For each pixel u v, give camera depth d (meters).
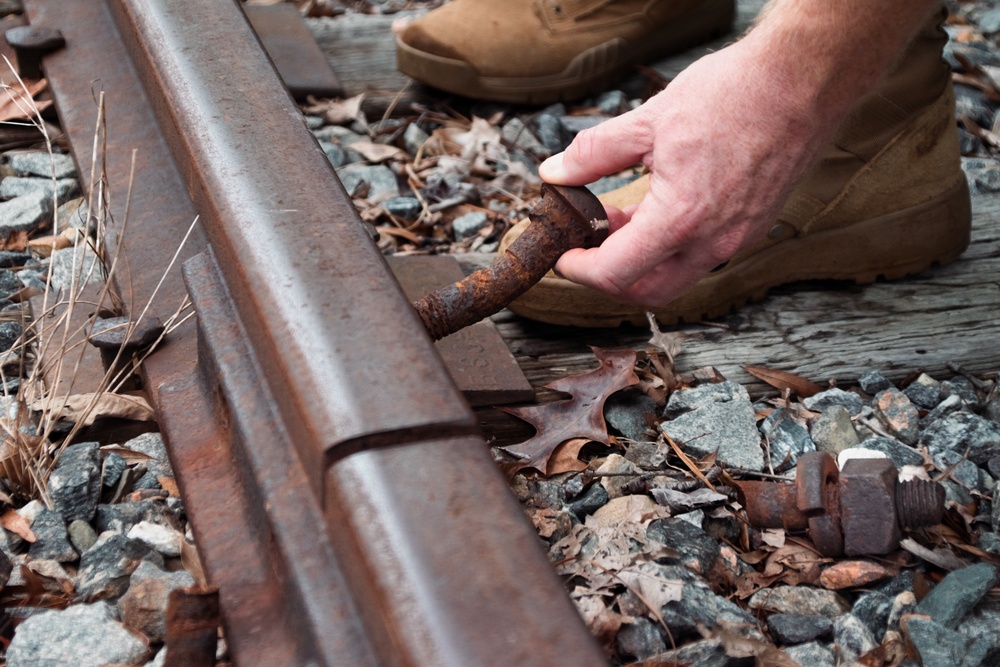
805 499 1.57
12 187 2.45
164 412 1.58
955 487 1.78
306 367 1.25
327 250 1.39
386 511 1.11
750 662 1.37
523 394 1.94
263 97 1.75
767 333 2.19
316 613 1.19
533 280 1.63
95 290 2.02
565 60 3.04
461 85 3.04
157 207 2.03
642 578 1.47
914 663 1.43
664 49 3.27
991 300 2.28
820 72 1.43
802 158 1.53
